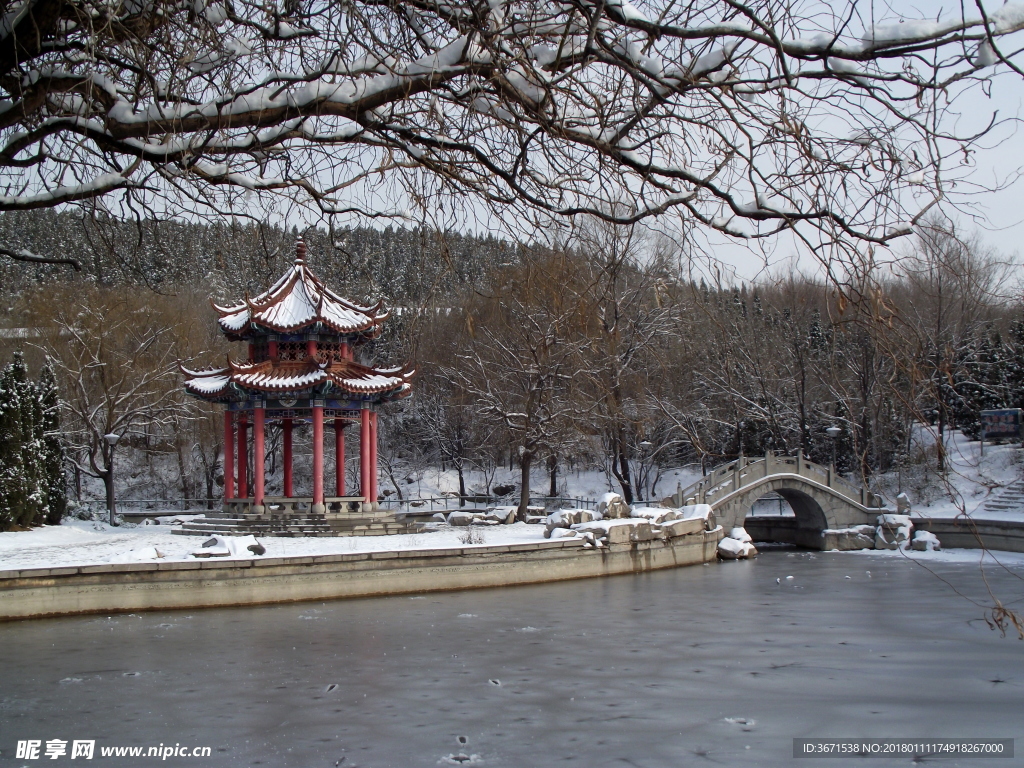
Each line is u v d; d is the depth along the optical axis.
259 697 17.95
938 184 6.11
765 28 5.63
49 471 45.41
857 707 17.67
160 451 66.12
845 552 48.31
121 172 6.88
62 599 26.17
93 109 6.33
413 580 31.62
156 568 27.28
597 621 26.61
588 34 5.84
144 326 50.97
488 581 33.25
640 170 6.61
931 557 44.81
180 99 6.38
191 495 66.44
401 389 40.16
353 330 39.47
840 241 6.28
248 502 39.28
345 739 15.45
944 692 18.88
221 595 28.09
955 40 5.63
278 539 35.47
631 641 23.83
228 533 37.97
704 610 28.81
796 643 23.80
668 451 62.25
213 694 18.12
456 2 6.21
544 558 35.03
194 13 6.35
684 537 42.62
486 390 49.88
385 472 72.38
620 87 6.31
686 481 69.56
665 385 37.88
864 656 22.36
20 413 42.09
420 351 38.47
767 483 48.81
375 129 6.91
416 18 6.90
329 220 8.05
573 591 32.66
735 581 35.91
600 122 6.43
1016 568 39.72
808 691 18.92
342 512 39.62
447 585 32.25
